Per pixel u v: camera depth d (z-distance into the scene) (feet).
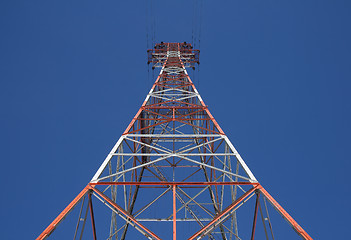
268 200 33.30
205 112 66.85
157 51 136.46
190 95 76.59
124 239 48.70
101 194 35.35
